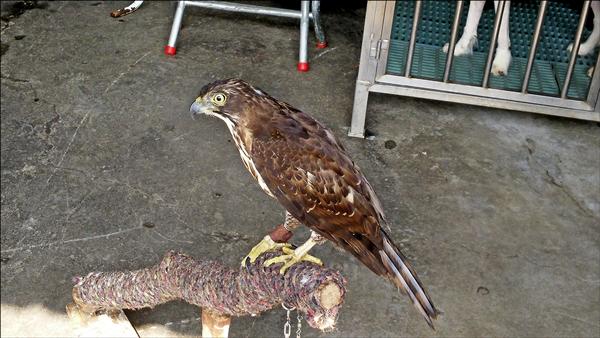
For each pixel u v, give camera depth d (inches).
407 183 79.0
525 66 88.3
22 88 88.0
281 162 51.0
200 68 92.3
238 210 75.3
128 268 69.7
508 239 73.9
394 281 51.6
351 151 82.4
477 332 66.2
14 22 98.7
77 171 78.5
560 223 75.8
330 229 51.9
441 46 90.3
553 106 83.3
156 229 73.2
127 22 100.1
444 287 69.4
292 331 65.3
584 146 84.6
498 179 80.0
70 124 83.7
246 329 65.6
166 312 66.4
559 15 99.0
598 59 80.3
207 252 71.3
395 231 74.0
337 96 89.4
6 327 64.8
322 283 49.9
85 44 95.3
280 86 90.2
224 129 84.0
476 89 83.1
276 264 52.6
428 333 65.9
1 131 82.3
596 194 79.0
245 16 102.5
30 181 77.1
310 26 101.5
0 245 71.0
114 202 75.5
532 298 69.0
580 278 70.9
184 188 77.2
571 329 66.8
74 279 60.9
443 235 73.9
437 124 86.3
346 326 66.0
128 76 90.4
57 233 72.3
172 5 104.0
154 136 82.7
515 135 85.4
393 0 77.8
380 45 79.8
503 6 78.2
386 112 87.5
